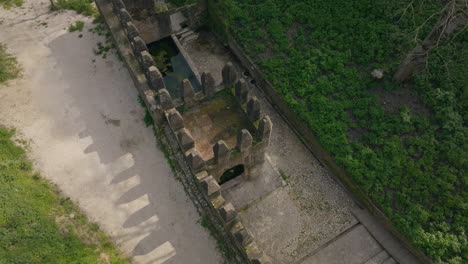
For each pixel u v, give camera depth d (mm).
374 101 27266
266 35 30891
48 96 30391
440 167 24469
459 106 26391
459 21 23891
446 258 21828
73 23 34469
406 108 26578
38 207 24344
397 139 25578
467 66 27047
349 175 24703
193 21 33031
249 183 26125
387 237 24047
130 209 25500
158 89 24156
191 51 32719
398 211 23391
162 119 26609
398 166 24578
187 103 23016
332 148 25406
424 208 23391
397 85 27750
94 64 32000
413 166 24516
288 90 28109
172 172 26875
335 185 26281
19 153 27422
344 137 25719
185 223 25000
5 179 25281
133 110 29625
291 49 29875
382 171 24531
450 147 24906
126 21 25797
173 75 31531
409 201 23516
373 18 30609
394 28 29500
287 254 23812
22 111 29625
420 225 22719
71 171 26922
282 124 28984
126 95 30359
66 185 26328
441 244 22000
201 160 20109
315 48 29922
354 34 30172
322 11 31375
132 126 28891
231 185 25672
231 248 23609
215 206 21094
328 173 26766
